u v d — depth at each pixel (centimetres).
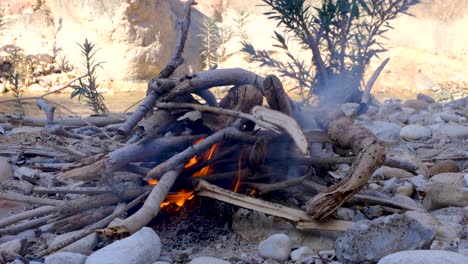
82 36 1484
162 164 416
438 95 1324
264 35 1569
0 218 461
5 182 519
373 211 449
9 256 380
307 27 690
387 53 1512
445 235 412
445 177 545
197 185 425
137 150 430
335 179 490
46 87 1426
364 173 396
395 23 1582
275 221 424
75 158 580
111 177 420
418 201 512
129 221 379
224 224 433
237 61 1529
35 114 1011
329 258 389
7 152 602
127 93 1391
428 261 328
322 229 404
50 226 439
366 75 1416
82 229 430
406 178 559
